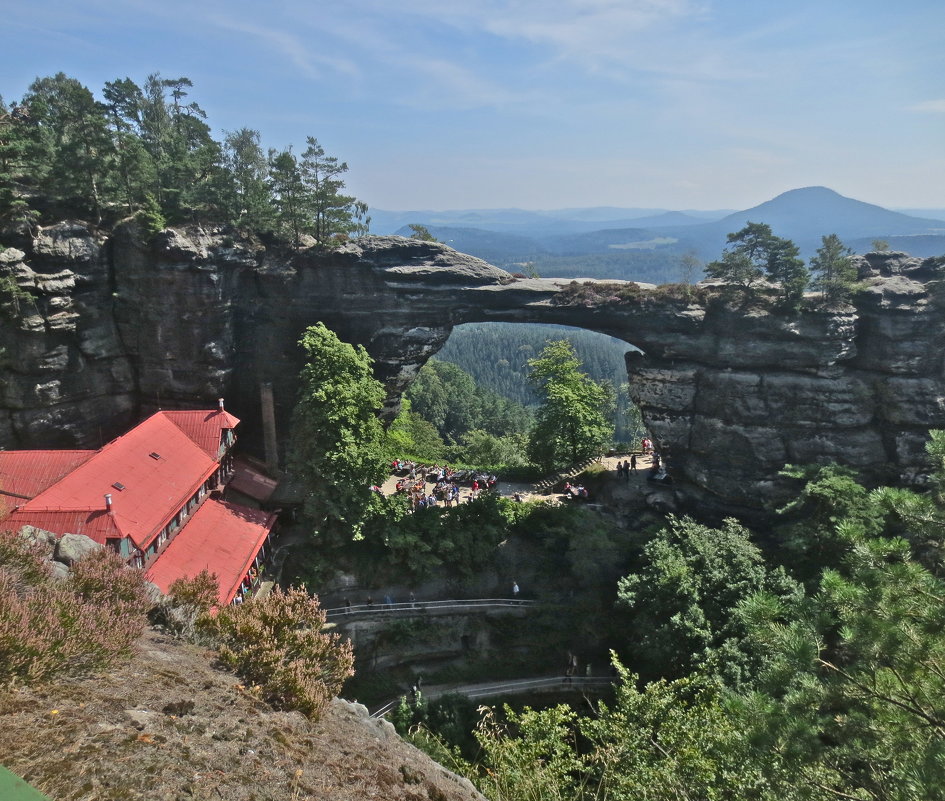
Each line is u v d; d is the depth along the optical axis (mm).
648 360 50844
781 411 46781
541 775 18688
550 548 47500
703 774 18484
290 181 49125
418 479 58469
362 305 50719
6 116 55875
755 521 48438
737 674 33906
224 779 9594
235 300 50938
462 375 189000
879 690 16188
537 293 50875
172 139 57281
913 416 45375
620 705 22609
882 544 16609
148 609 16359
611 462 60344
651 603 38906
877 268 49562
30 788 6008
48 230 44812
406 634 41688
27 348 44000
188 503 39938
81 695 10477
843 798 15828
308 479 42812
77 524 30594
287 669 14102
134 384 50688
